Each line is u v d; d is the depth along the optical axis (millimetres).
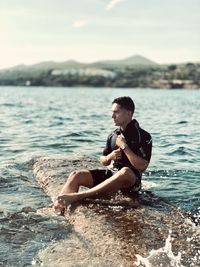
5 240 2008
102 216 2277
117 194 2580
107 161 2668
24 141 5215
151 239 1983
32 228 2172
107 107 14070
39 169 3445
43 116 9352
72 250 1921
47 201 2715
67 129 6684
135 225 2158
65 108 13023
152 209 2426
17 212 2424
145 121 8555
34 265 1767
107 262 1781
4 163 3787
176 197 2846
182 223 2221
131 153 2520
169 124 7934
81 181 2607
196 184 3186
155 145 5098
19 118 8602
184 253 1836
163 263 1741
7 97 23188
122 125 2590
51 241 2023
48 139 5434
